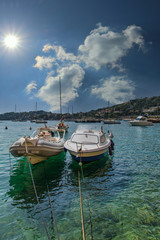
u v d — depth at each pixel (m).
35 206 5.45
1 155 13.02
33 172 8.88
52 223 4.58
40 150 9.07
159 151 14.20
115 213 5.06
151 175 8.40
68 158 11.98
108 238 4.02
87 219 4.77
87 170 9.20
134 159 11.54
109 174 8.55
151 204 5.57
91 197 6.08
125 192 6.47
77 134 11.47
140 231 4.26
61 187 6.96
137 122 53.06
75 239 3.98
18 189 6.73
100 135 11.28
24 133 35.06
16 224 4.53
